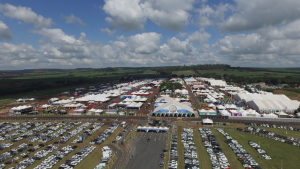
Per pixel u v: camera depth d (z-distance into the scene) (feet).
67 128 317.83
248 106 488.85
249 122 345.92
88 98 590.55
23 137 280.92
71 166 199.41
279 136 273.95
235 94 613.11
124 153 230.48
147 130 301.43
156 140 268.21
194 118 374.43
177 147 244.83
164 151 233.76
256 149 236.43
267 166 199.82
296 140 258.16
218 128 315.58
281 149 237.66
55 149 242.37
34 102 582.35
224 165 198.59
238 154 220.23
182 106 389.60
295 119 350.43
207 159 214.48
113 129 309.83
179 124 337.93
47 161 209.46
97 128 317.01
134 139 272.72
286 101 458.91
